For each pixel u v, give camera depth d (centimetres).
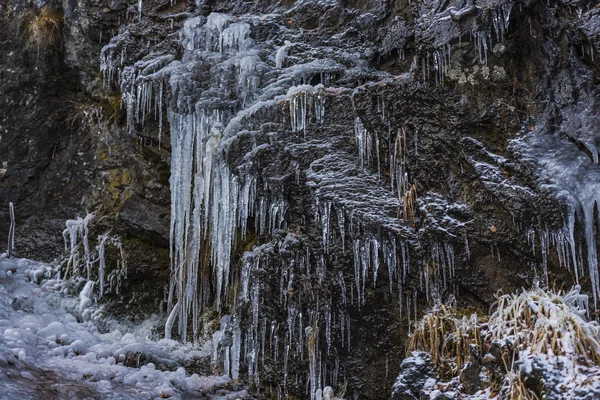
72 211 730
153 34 664
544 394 353
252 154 544
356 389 499
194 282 595
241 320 540
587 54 474
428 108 500
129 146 700
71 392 466
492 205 470
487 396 387
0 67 780
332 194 509
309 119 543
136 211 669
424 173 495
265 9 638
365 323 500
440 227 477
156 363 566
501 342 391
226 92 600
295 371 523
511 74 486
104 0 711
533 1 491
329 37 594
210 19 627
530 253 454
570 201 439
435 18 508
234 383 541
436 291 478
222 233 565
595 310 433
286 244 522
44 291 681
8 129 769
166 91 623
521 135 474
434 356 437
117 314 670
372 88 517
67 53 754
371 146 518
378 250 494
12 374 471
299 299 518
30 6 778
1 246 746
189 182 602
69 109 761
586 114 460
